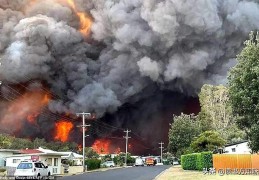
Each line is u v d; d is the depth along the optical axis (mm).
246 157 38969
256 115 28812
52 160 51219
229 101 31297
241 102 29625
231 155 39562
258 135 28969
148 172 46000
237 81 30047
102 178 34812
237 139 66938
